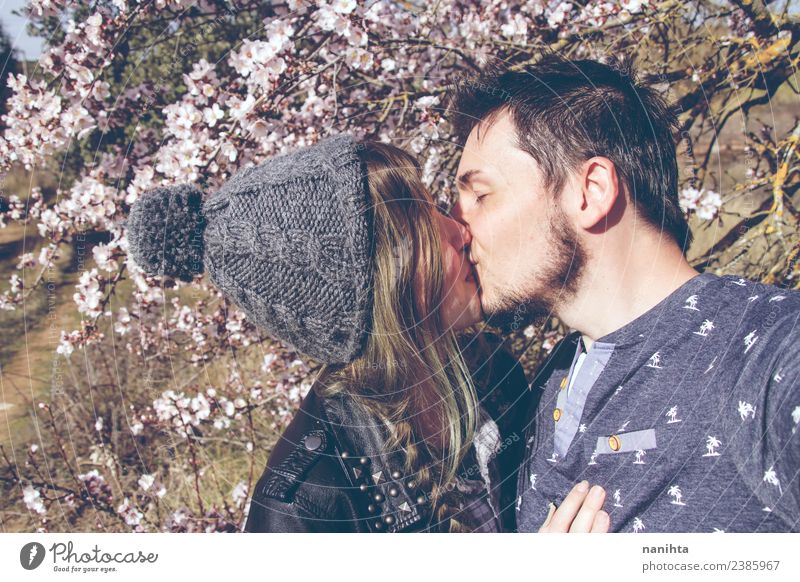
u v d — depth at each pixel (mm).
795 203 2432
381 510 1091
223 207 1040
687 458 922
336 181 1023
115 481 2414
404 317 1080
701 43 2180
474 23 2010
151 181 2029
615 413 1004
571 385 1111
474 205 1174
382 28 1978
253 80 1869
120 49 2150
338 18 1762
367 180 1063
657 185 1106
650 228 1091
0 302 2691
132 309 2316
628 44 2148
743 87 2242
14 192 2797
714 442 897
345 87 2115
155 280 2158
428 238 1095
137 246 1041
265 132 1920
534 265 1108
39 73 2408
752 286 957
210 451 2635
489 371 1354
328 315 1045
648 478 958
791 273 2055
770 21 2096
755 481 841
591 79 1152
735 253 2211
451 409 1123
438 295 1121
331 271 1022
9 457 2609
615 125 1086
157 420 2289
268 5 2064
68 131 2115
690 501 926
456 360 1169
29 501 2232
